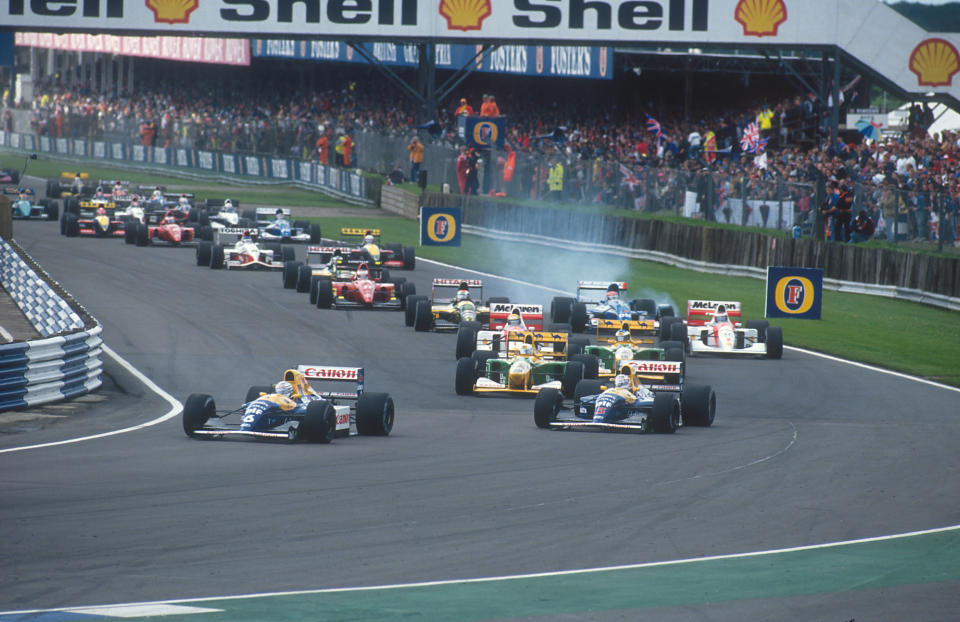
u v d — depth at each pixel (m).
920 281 129.88
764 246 144.12
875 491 48.69
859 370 92.44
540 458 55.12
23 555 35.44
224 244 148.62
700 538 39.75
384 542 38.19
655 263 156.88
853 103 198.38
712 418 67.44
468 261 151.25
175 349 90.50
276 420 59.56
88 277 124.19
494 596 31.92
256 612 29.84
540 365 78.75
